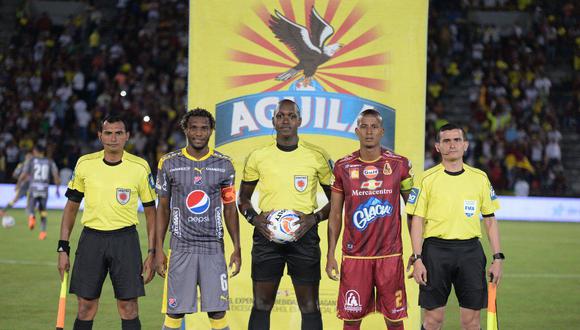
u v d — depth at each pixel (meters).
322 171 14.02
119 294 13.77
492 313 13.23
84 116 53.03
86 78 57.19
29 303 20.06
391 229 13.62
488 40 60.72
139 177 13.81
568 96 58.69
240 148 15.42
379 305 13.77
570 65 61.06
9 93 56.94
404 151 15.24
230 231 13.99
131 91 54.97
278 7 15.38
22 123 54.09
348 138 15.38
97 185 13.65
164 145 51.00
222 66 15.40
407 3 15.21
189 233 13.55
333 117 15.40
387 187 13.59
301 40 15.40
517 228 41.38
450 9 63.09
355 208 13.63
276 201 13.82
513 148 50.91
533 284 24.50
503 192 49.47
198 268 13.59
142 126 52.31
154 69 57.53
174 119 53.03
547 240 36.03
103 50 59.03
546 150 52.41
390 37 15.26
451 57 59.97
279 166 13.83
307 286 13.91
